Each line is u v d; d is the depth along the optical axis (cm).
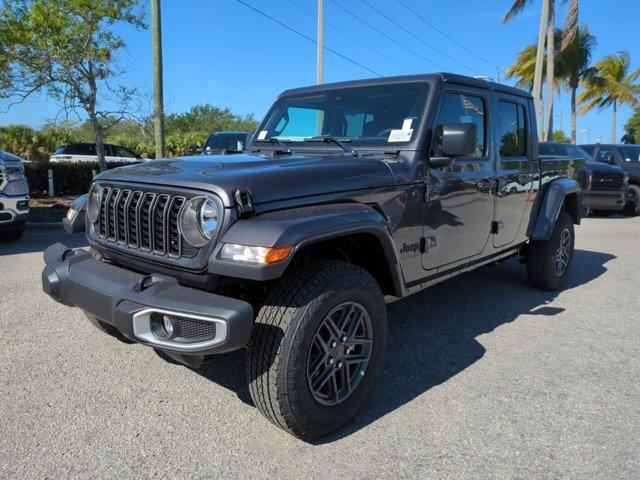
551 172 549
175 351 249
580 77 2948
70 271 302
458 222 397
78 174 1509
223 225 257
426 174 358
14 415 304
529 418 308
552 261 552
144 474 255
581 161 627
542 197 534
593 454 273
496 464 265
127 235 305
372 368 304
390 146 360
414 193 348
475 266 441
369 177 319
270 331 261
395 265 318
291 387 261
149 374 358
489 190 430
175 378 353
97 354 388
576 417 310
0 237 821
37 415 304
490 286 593
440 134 370
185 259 271
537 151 520
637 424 303
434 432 293
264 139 433
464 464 265
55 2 1085
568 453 274
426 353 402
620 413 314
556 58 2638
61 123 1248
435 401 328
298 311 261
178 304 246
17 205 784
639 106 3381
